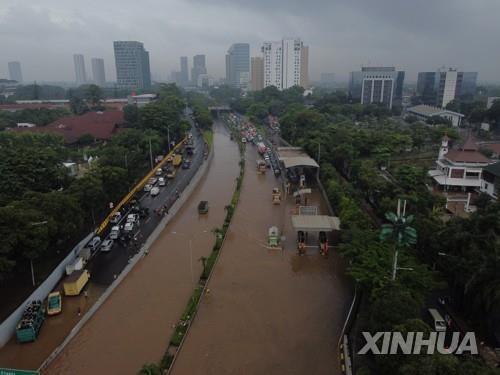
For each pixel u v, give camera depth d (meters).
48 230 53.78
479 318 44.12
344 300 55.09
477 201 78.31
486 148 123.06
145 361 43.59
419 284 46.22
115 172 81.69
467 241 46.94
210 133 190.12
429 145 144.25
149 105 157.38
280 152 125.00
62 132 145.25
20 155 77.50
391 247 53.78
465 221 50.25
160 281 60.03
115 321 50.53
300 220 71.62
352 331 47.22
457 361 31.05
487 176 90.00
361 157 122.56
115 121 160.38
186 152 148.00
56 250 63.09
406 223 45.50
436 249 51.31
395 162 121.19
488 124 170.75
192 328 48.91
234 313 52.03
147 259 67.12
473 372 29.12
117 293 56.78
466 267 44.00
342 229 67.81
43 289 54.12
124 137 123.12
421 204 69.06
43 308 51.81
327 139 123.38
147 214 84.75
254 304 54.06
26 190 71.12
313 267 64.62
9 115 174.75
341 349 44.47
